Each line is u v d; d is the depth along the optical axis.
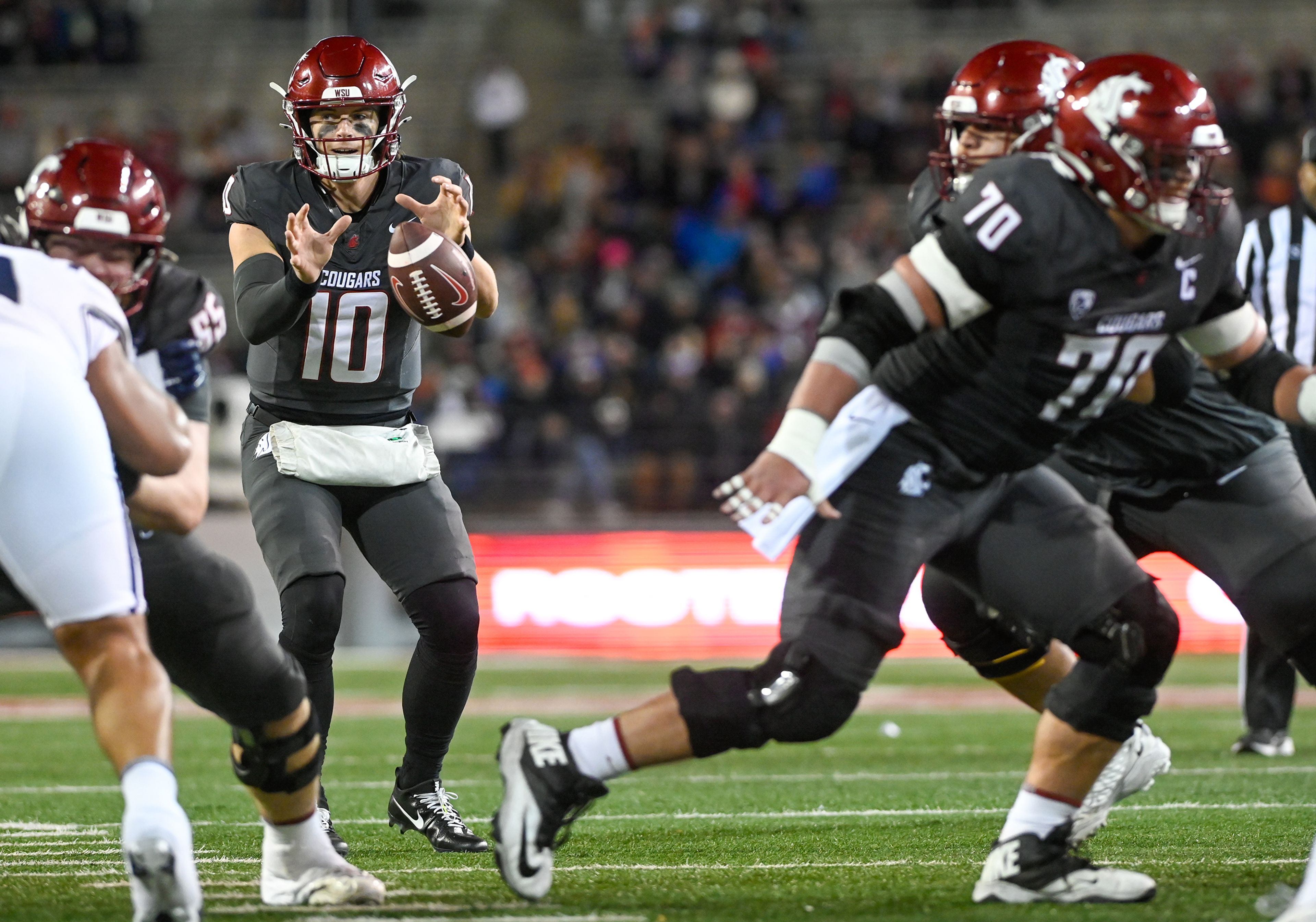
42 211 9.18
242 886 11.17
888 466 10.09
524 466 38.91
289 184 13.02
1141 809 14.92
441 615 12.70
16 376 8.34
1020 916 9.78
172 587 9.35
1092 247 9.52
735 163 48.66
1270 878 11.13
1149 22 55.69
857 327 9.69
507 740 10.01
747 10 54.62
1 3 55.00
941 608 12.55
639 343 43.22
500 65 53.34
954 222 9.56
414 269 12.20
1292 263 17.69
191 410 9.79
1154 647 10.12
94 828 14.56
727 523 37.03
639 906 10.20
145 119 54.38
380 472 12.85
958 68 51.47
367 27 45.56
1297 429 16.47
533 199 48.88
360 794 17.39
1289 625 11.71
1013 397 9.91
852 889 10.84
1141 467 12.02
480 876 11.60
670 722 9.80
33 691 30.58
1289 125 47.31
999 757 20.56
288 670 9.77
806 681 9.73
